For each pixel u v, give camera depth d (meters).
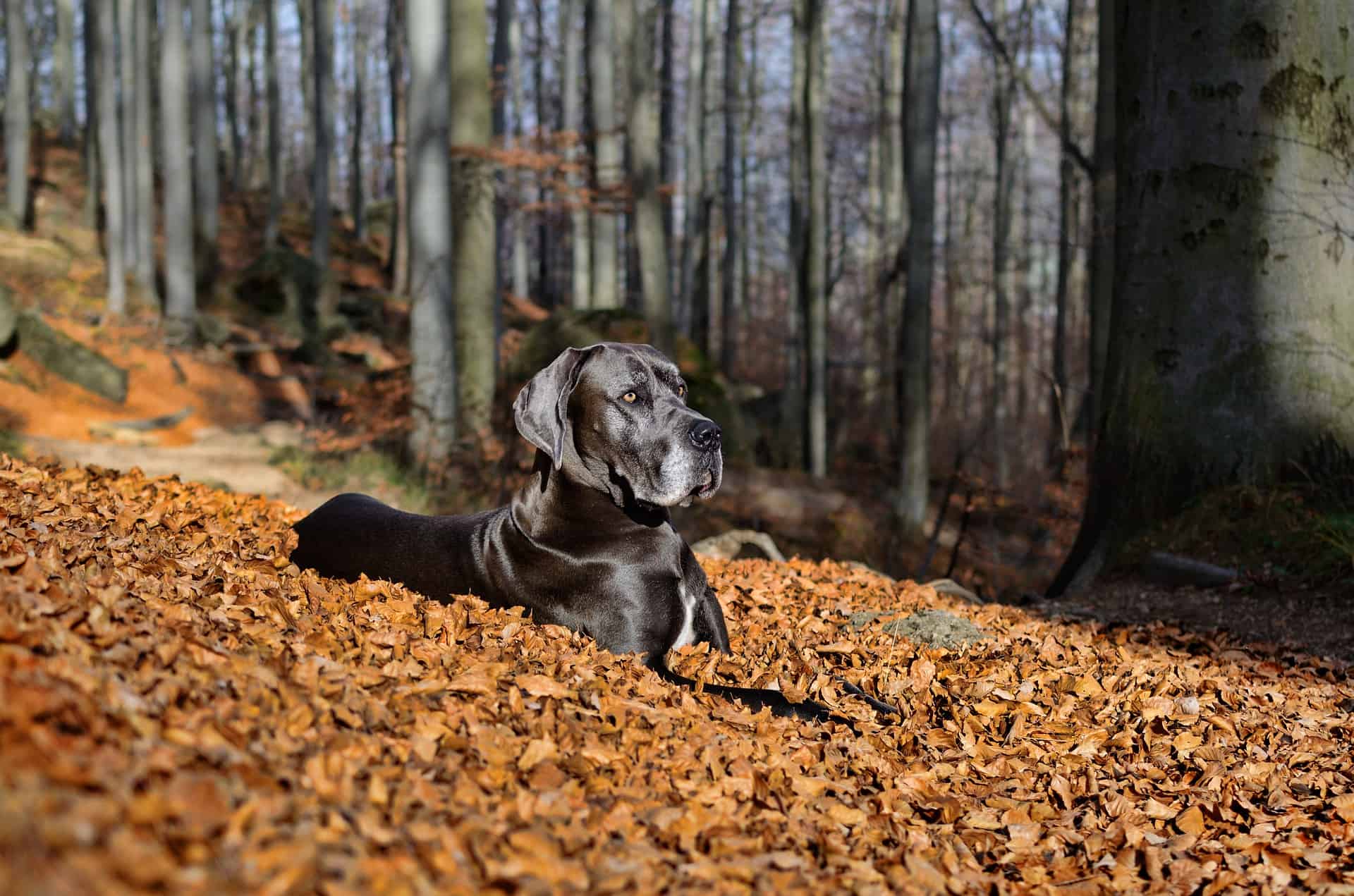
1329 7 8.80
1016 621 6.68
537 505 4.53
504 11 23.91
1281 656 6.38
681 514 16.02
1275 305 8.86
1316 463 8.71
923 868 2.87
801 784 3.26
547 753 2.96
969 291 36.12
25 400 16.52
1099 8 13.90
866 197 36.94
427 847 2.23
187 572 4.11
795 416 24.42
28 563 3.19
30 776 1.75
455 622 4.06
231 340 23.41
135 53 24.33
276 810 2.09
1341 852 3.35
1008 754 3.99
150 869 1.69
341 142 55.28
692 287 32.22
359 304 28.70
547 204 18.94
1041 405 38.62
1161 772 3.94
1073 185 21.97
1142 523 9.21
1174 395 9.16
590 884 2.36
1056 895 2.96
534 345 18.11
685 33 35.91
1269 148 8.83
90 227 28.61
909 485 16.95
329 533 5.06
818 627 5.76
